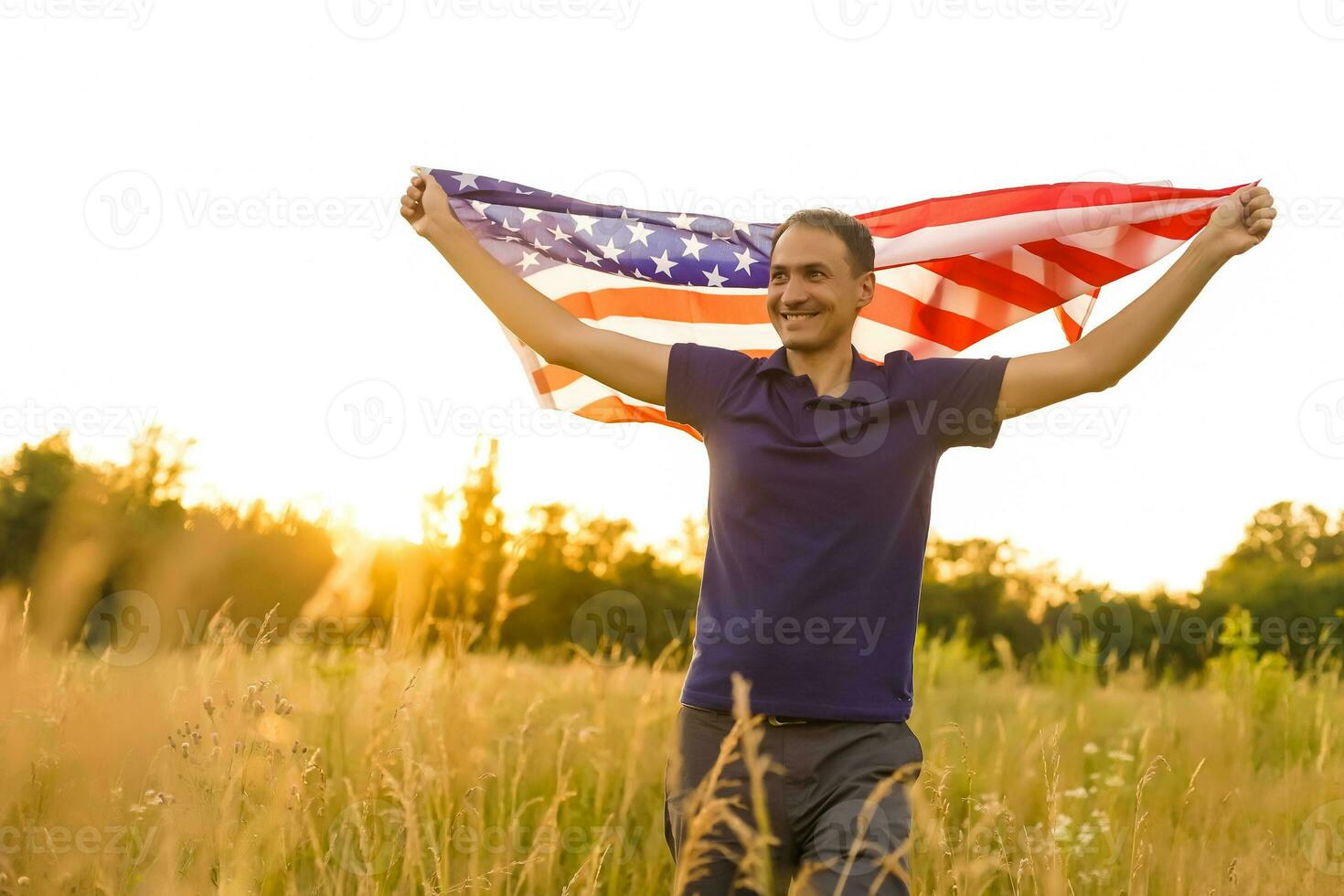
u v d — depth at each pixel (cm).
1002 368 227
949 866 289
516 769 386
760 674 211
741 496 221
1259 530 2969
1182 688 693
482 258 262
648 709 416
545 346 251
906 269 305
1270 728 550
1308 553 2869
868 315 311
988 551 2648
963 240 279
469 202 282
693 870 208
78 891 246
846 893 192
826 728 210
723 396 233
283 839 257
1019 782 391
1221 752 488
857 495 216
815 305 233
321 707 387
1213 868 321
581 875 308
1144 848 312
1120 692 701
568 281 310
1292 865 327
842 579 213
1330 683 595
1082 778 436
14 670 285
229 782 247
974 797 364
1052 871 272
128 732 289
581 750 406
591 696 468
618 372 244
